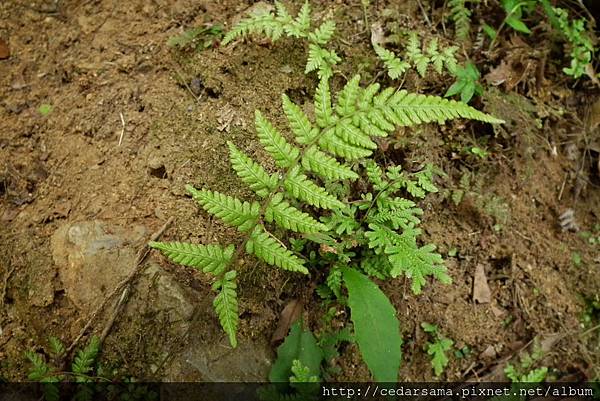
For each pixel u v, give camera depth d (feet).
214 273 1.40
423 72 1.79
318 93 1.43
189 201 1.72
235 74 1.85
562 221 1.95
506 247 1.87
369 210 1.68
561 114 2.02
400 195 1.80
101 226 1.70
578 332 1.86
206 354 1.60
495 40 2.02
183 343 1.60
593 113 2.03
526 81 2.01
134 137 1.82
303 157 1.41
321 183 1.72
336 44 1.90
